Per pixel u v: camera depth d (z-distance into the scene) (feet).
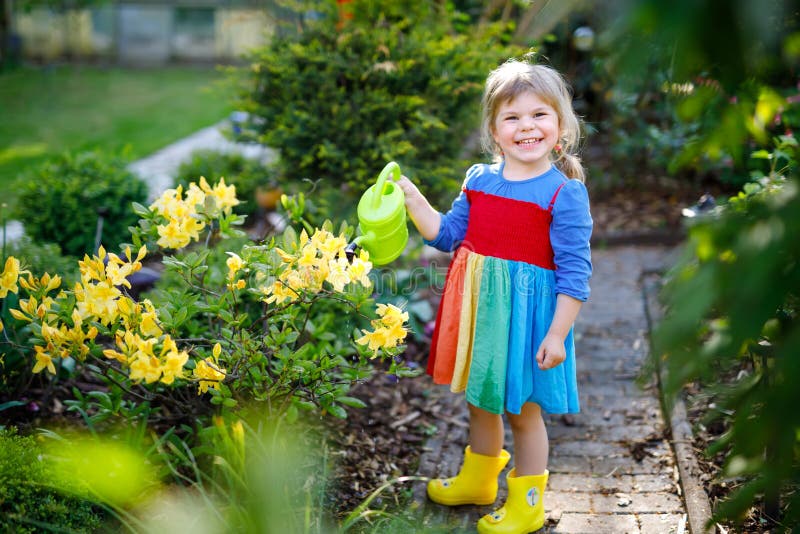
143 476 6.73
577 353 11.49
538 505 7.37
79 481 6.23
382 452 8.89
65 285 9.32
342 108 12.03
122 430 7.93
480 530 7.36
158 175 21.39
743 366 9.46
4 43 47.29
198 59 53.06
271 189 13.65
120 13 52.19
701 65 2.90
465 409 9.97
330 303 9.76
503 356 6.89
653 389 10.26
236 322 6.79
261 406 7.50
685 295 3.55
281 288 6.48
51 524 5.98
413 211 7.49
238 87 13.34
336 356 7.24
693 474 8.04
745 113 4.17
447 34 14.34
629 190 18.49
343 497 7.86
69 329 6.82
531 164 7.04
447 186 12.09
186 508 6.82
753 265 3.35
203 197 7.18
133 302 6.53
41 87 40.91
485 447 7.71
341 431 9.15
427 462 8.73
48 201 13.23
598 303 13.29
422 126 11.87
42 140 26.84
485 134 7.56
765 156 7.53
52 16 49.85
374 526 7.08
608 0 2.71
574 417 9.68
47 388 8.79
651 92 17.58
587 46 17.35
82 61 52.47
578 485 8.21
